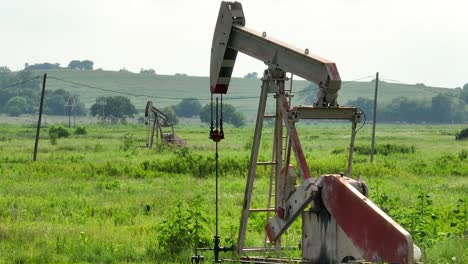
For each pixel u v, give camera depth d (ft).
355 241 42.55
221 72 58.34
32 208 83.71
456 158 164.86
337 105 49.37
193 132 401.49
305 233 47.73
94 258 54.85
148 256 55.42
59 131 331.16
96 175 125.59
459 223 62.90
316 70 49.08
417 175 133.08
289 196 49.34
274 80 53.78
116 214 78.84
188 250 56.70
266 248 56.08
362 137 351.25
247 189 55.72
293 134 49.52
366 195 44.86
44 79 168.45
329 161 144.36
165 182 115.75
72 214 78.23
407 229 59.36
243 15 56.90
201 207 61.00
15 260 53.93
